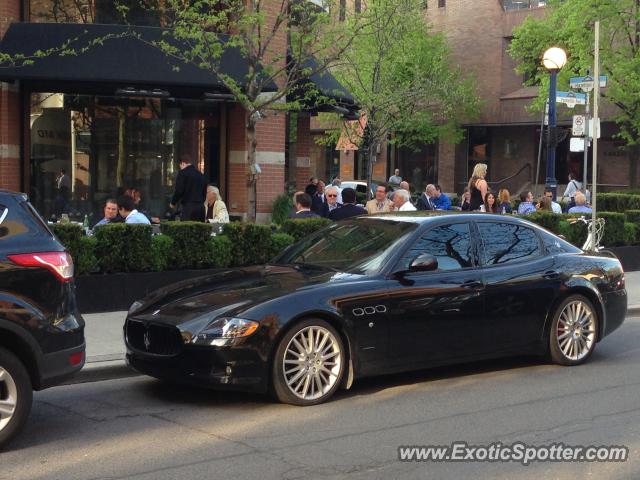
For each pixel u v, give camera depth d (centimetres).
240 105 1633
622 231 1598
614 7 2519
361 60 2136
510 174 3559
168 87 1498
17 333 550
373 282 696
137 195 1491
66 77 1403
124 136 1617
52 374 568
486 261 773
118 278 1057
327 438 580
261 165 1648
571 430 601
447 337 731
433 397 698
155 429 607
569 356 825
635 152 2931
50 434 597
